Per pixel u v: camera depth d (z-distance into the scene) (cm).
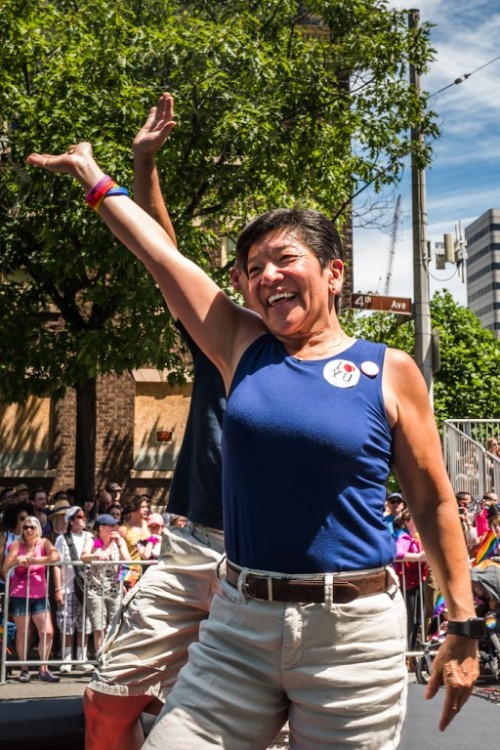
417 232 1324
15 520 872
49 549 855
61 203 1190
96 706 295
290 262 206
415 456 204
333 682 188
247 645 194
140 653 293
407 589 856
